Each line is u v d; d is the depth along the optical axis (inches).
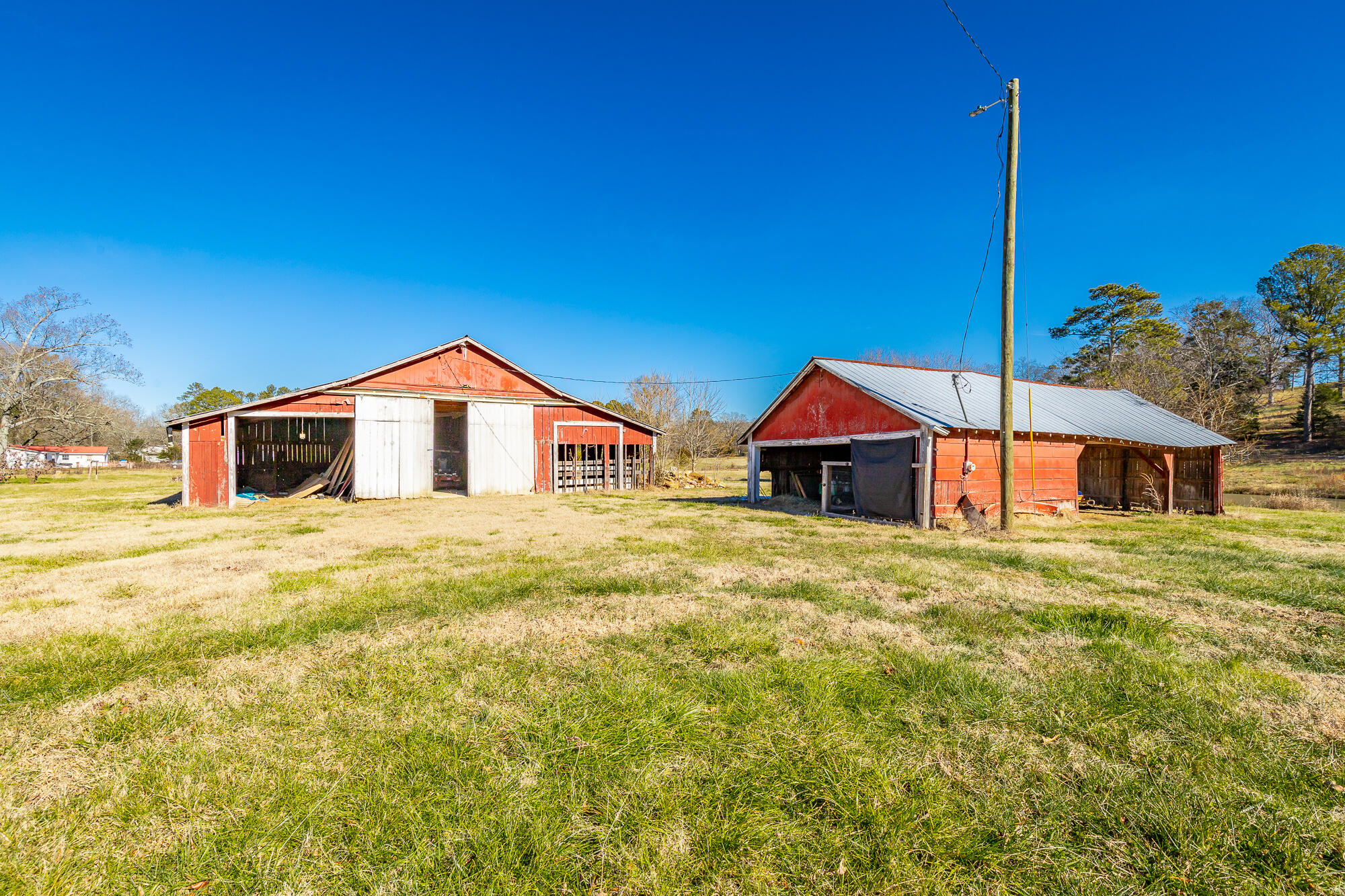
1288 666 146.2
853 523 453.7
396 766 99.0
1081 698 125.3
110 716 118.4
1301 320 1572.3
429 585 230.4
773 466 705.6
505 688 130.3
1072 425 507.8
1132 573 254.2
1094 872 76.4
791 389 576.7
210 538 381.1
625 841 81.3
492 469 788.0
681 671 139.9
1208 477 539.8
